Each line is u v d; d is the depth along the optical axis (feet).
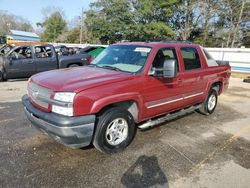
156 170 12.04
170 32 100.63
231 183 11.23
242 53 56.90
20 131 15.94
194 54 18.61
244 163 13.16
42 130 12.52
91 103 11.71
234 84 41.60
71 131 11.30
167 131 17.22
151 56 14.80
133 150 13.98
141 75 14.02
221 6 101.04
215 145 15.30
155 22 103.55
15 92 27.61
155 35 102.22
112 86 12.59
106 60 16.16
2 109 20.67
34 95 12.82
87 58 39.11
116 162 12.59
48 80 12.69
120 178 11.23
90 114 11.78
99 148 12.79
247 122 20.22
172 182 11.12
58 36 190.60
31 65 34.50
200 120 20.15
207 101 20.86
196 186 10.90
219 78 21.27
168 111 16.78
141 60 14.80
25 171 11.43
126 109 13.74
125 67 14.74
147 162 12.75
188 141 15.69
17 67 33.68
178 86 16.61
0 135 15.21
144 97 14.21
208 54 20.85
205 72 19.30
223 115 21.97
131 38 110.11
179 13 112.06
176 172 11.96
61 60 36.96
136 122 14.53
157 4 102.53
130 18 107.04
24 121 17.84
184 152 14.11
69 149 13.66
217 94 22.12
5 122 17.52
